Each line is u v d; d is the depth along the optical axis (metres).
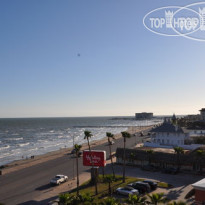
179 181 47.31
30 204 37.34
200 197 24.55
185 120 191.00
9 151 109.69
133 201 27.39
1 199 40.06
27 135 184.38
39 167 65.94
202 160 54.28
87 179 51.19
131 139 134.12
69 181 50.28
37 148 117.81
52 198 39.75
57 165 67.81
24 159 83.56
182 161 56.31
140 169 58.72
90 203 29.06
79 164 68.25
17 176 56.12
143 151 63.06
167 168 55.16
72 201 28.88
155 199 26.44
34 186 47.31
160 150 71.00
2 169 64.44
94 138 164.38
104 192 41.19
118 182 47.09
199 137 91.19
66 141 145.62
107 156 78.06
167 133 88.31
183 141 85.06
